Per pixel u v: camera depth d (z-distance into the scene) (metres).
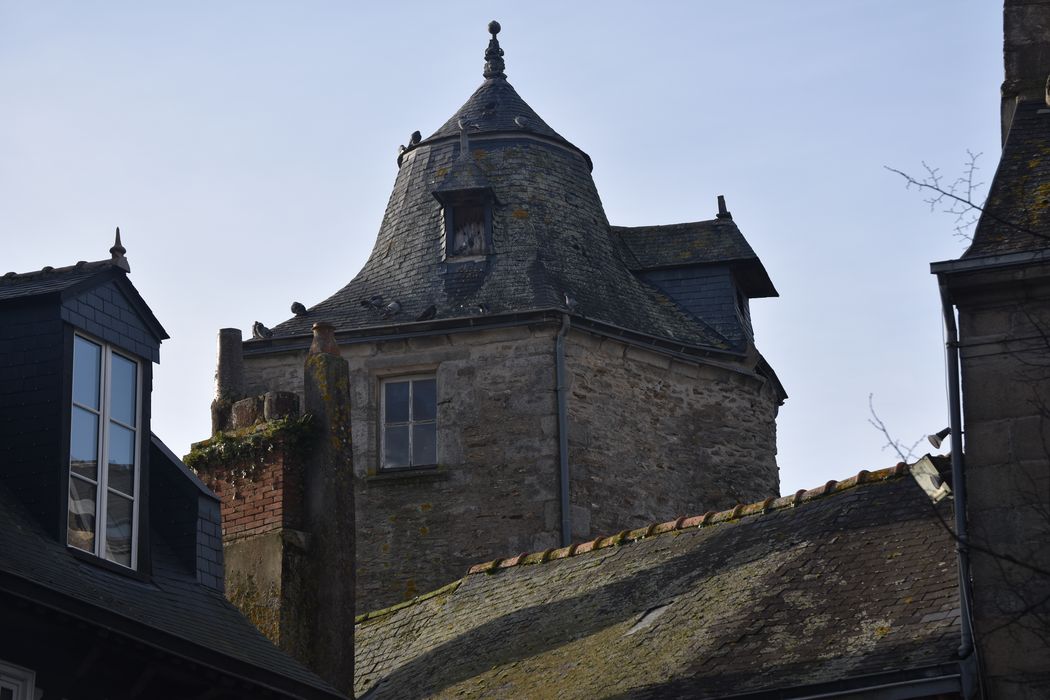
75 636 15.62
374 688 21.66
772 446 32.69
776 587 19.16
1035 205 17.36
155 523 19.03
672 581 20.67
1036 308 16.53
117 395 18.02
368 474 30.66
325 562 21.75
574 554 22.73
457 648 21.58
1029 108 18.92
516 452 30.36
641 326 32.25
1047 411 15.91
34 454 17.06
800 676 17.23
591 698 18.53
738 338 32.72
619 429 30.97
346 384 22.75
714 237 33.97
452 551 30.06
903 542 18.91
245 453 22.25
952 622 17.08
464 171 33.09
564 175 34.00
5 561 15.66
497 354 30.89
